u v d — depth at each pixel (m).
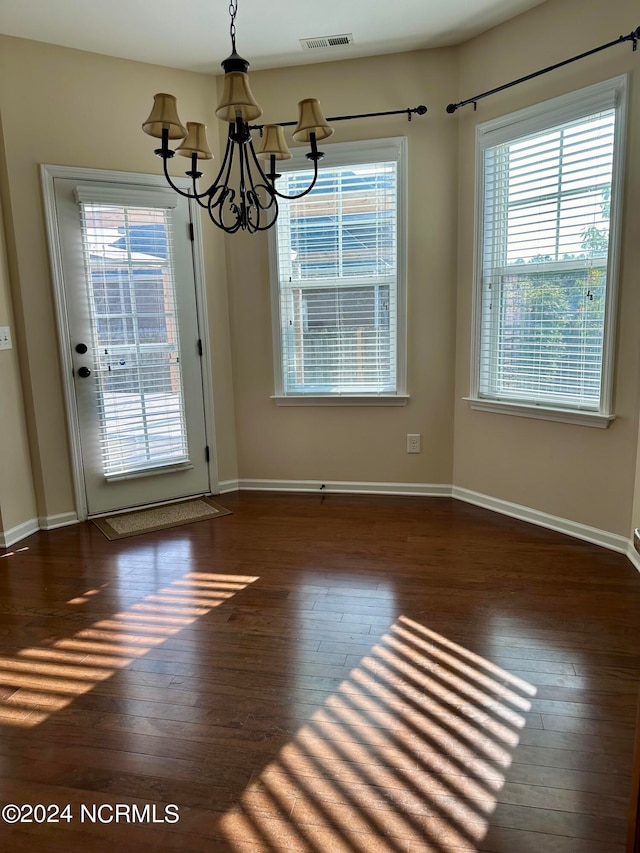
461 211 3.54
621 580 2.69
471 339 3.59
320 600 2.57
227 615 2.46
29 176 3.19
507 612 2.43
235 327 3.96
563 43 2.89
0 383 3.18
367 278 3.75
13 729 1.81
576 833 1.42
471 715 1.83
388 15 3.00
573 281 3.04
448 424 3.83
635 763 1.21
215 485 4.07
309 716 1.84
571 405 3.13
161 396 3.75
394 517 3.57
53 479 3.49
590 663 2.08
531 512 3.43
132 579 2.82
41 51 3.15
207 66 3.54
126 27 3.02
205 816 1.49
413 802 1.52
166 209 3.60
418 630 2.31
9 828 1.47
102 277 3.45
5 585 2.78
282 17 2.97
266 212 3.76
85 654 2.20
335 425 3.97
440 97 3.46
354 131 3.58
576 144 2.92
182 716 1.85
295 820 1.47
